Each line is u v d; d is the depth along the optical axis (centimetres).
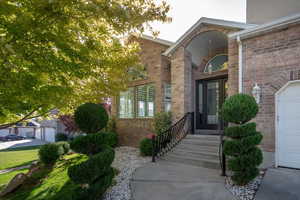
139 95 919
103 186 312
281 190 334
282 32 464
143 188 374
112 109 1030
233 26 582
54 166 652
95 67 341
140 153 721
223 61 779
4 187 484
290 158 445
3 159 858
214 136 638
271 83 474
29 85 250
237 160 349
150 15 290
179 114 732
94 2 239
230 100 381
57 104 346
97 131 348
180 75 736
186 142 656
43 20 227
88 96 456
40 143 1583
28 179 507
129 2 274
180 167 518
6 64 219
